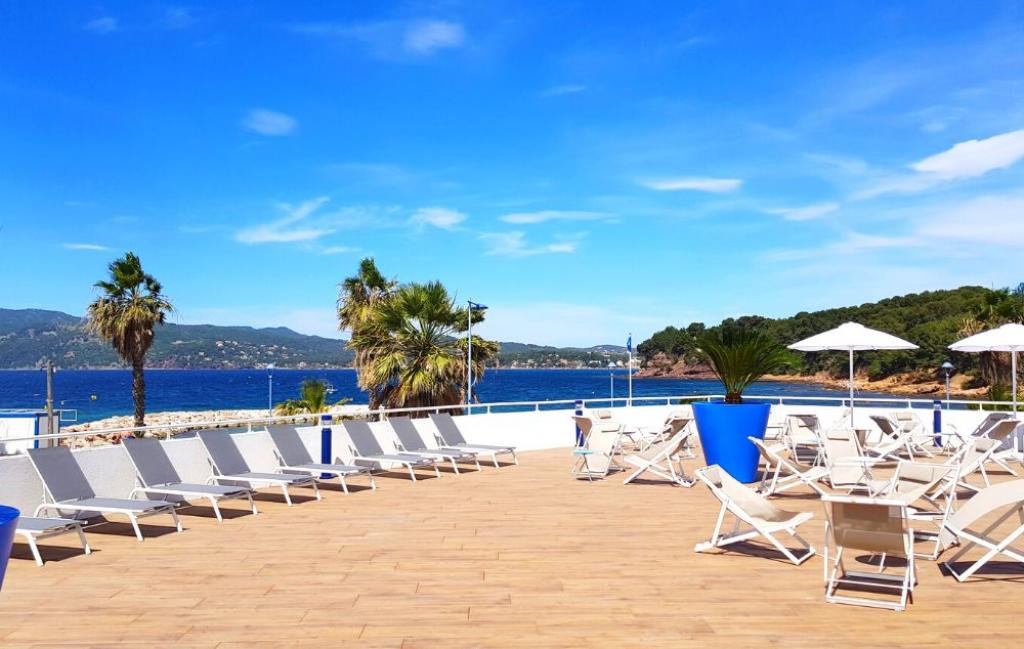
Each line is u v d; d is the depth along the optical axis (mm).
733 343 10148
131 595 4758
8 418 20312
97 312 25391
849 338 11742
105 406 68750
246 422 9125
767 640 3971
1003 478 10258
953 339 56719
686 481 9664
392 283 25438
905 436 10914
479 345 17984
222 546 6137
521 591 4863
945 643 3943
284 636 3996
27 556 5797
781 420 14711
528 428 13992
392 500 8375
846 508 4629
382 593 4812
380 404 18125
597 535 6574
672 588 4953
